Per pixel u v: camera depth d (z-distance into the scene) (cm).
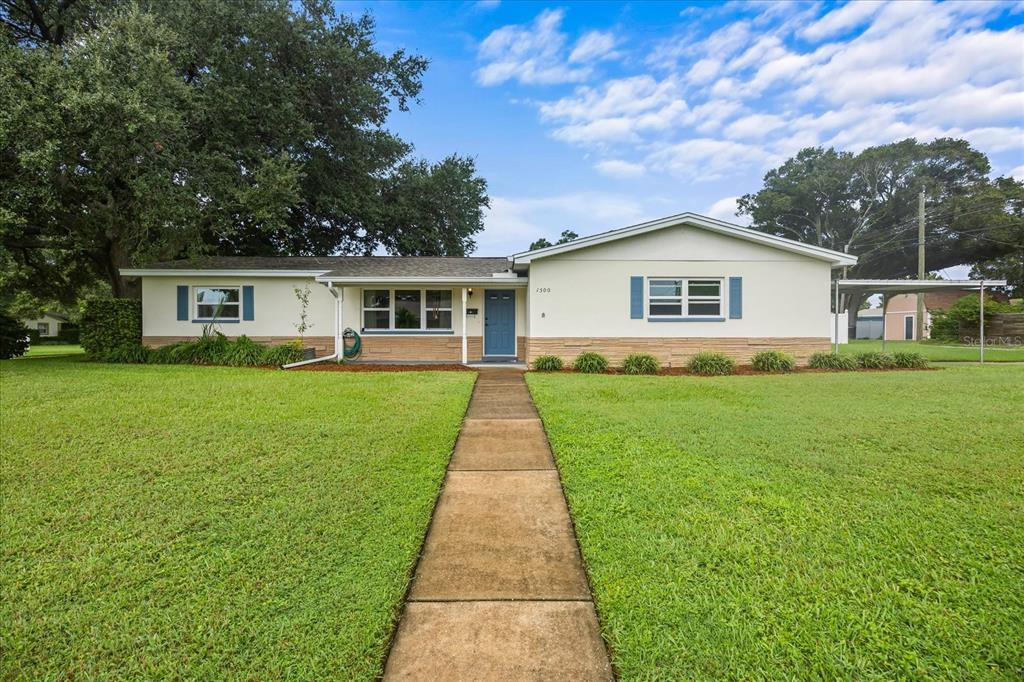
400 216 2202
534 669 203
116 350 1334
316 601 248
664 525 327
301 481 410
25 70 1038
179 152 1276
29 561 287
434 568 284
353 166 1941
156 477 418
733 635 220
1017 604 240
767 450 486
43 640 222
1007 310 2369
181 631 226
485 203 2462
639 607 242
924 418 616
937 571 269
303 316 1470
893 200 3966
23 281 1897
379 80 2002
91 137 1082
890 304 4088
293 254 2183
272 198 1419
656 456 469
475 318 1477
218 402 714
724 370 1141
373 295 1478
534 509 365
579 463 452
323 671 202
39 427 568
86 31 1243
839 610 237
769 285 1274
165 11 1364
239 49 1475
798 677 196
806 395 790
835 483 397
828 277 1280
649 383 941
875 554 288
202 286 1462
